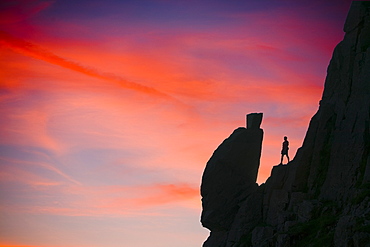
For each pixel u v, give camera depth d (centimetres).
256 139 11875
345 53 10819
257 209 11162
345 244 8788
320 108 10994
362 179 9756
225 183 11700
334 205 9856
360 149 9950
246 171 11762
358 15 10769
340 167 10119
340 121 10494
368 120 10075
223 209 11600
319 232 9531
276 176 11069
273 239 10194
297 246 9706
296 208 10369
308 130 10875
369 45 10656
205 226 11750
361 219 8831
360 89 10369
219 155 11819
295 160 10888
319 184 10438
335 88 10888
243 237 11044
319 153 10588
